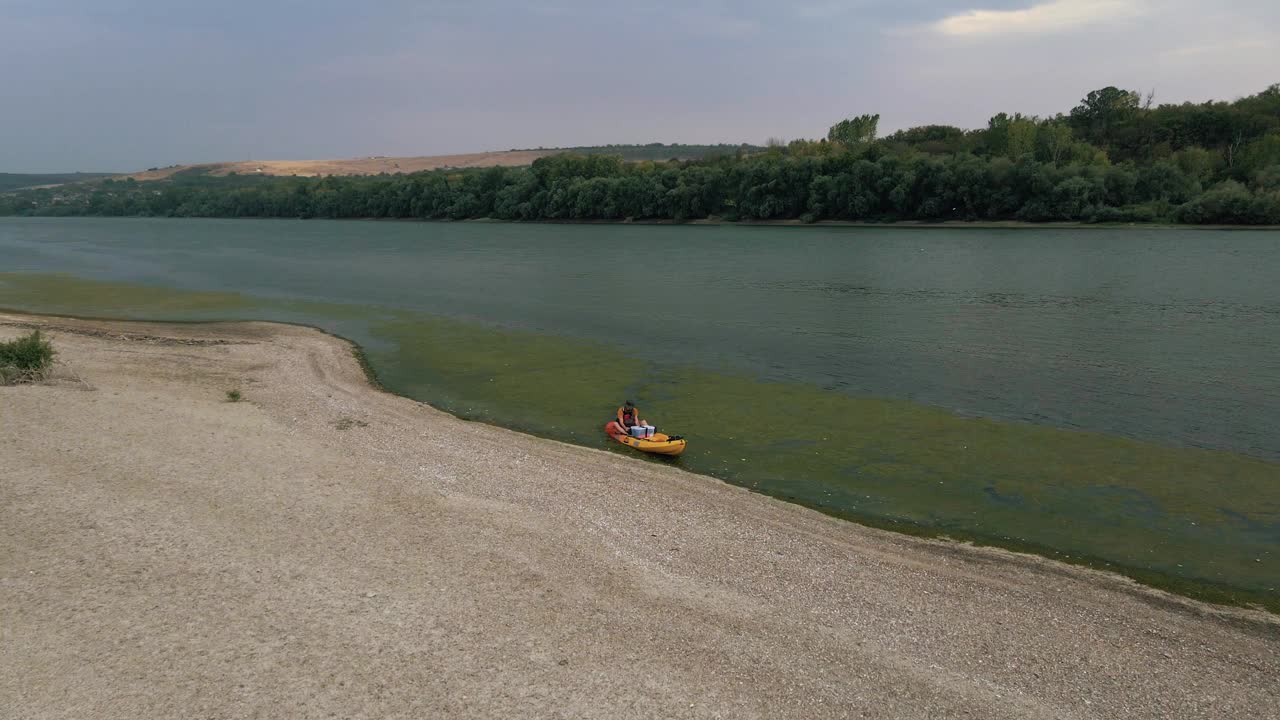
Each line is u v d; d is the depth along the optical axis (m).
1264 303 45.84
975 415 27.47
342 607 14.77
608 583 16.28
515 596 15.54
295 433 24.98
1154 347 36.28
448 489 20.92
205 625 13.93
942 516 19.94
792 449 24.55
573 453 24.19
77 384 28.48
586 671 13.27
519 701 12.42
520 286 60.00
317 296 55.88
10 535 16.78
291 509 18.98
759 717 12.39
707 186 124.94
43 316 46.62
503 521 19.00
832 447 24.66
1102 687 13.47
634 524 19.19
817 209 113.56
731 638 14.50
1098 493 21.05
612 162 146.75
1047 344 37.34
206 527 17.70
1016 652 14.40
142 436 23.30
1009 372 32.72
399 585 15.72
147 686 12.29
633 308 49.34
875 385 31.36
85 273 71.00
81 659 12.85
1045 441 24.86
